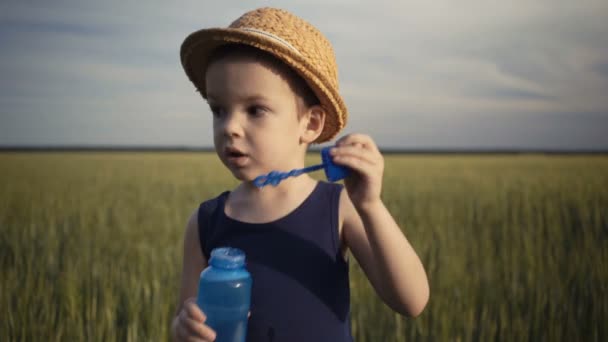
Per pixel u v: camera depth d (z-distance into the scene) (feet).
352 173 4.08
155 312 10.44
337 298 4.63
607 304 10.21
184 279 5.27
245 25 4.52
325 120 5.06
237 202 5.04
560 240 16.47
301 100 4.53
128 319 10.44
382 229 4.19
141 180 57.41
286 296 4.49
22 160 130.72
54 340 9.89
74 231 20.39
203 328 3.87
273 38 4.19
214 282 3.97
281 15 4.69
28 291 11.67
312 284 4.54
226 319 3.97
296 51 4.25
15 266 13.82
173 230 21.33
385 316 10.33
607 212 21.88
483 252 15.67
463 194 36.17
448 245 16.76
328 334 4.50
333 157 4.00
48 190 43.24
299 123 4.56
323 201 4.81
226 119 4.32
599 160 144.56
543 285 11.73
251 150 4.25
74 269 13.65
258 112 4.26
